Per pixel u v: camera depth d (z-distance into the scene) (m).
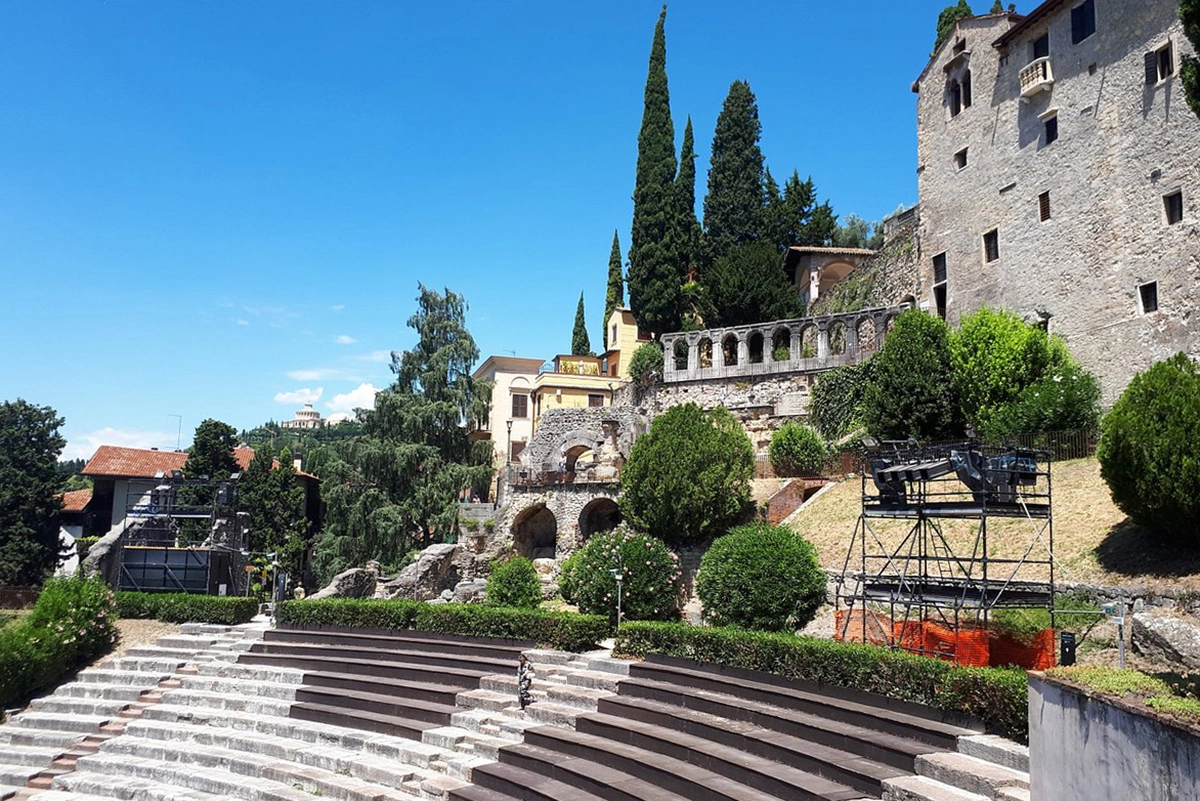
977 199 38.28
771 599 24.02
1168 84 30.02
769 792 15.14
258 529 53.06
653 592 29.05
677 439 34.16
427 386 53.16
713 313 50.62
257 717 24.09
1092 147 32.84
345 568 46.91
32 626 27.69
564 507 43.97
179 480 38.31
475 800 17.59
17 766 23.20
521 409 70.69
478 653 26.42
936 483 29.72
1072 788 9.84
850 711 16.56
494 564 38.62
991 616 19.62
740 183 61.81
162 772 21.78
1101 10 32.78
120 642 30.50
